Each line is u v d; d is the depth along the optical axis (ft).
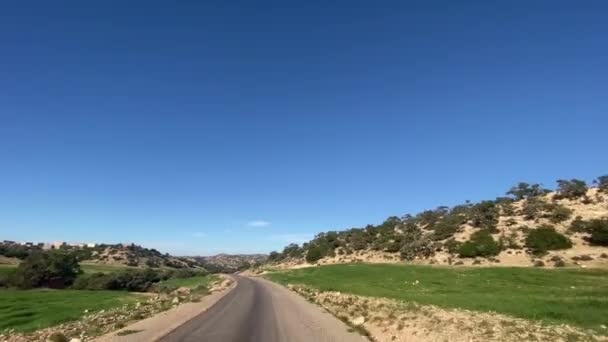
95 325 85.05
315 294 151.02
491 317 67.92
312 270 320.09
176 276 482.69
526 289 142.61
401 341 59.36
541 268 219.41
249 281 272.10
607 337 51.44
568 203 356.18
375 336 64.44
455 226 367.66
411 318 70.74
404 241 376.89
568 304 83.20
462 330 58.34
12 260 491.72
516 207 376.89
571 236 288.51
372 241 433.07
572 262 247.70
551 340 50.47
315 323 74.13
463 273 214.07
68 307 157.79
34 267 325.83
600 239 270.05
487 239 306.76
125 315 101.81
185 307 105.50
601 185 373.20
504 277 189.16
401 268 262.67
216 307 104.37
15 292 258.98
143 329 64.03
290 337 59.31
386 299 110.73
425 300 101.50
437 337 56.85
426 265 280.10
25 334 92.63
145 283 352.28
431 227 412.16
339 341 56.70
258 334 61.77
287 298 135.44
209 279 355.15
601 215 313.32
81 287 328.08
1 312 140.36
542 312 71.15
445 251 325.42
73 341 58.95
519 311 73.36
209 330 64.34
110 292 274.77
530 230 312.09
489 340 51.83
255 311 94.79
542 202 363.56
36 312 140.56
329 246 471.21
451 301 96.73
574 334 53.01
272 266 561.43
